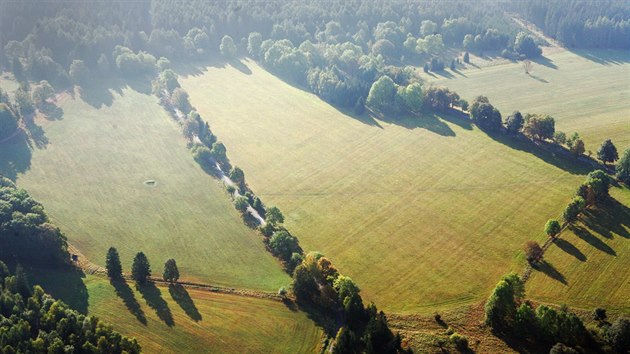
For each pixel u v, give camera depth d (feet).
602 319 399.24
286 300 432.25
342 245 497.05
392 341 374.43
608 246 477.36
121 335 389.60
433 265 468.34
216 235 510.58
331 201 563.89
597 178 540.52
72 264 469.98
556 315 377.91
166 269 444.14
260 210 543.80
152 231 515.50
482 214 534.37
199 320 411.75
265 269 468.34
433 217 533.14
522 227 511.81
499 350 377.30
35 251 463.83
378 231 515.09
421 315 412.77
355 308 399.85
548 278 444.96
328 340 392.88
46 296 404.36
